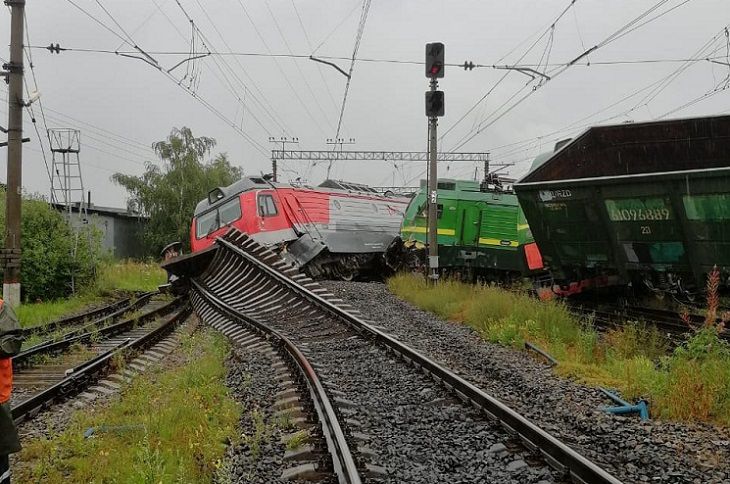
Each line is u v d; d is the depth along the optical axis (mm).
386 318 14984
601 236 14000
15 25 16984
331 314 14266
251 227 22703
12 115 17047
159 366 11156
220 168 62812
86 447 6660
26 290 21688
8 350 4715
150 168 55969
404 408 7672
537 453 5980
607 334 12000
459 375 9141
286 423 7129
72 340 13375
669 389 7684
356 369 9852
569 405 7730
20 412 7918
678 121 13289
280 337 12234
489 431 6691
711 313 9070
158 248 54031
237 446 6602
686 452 6176
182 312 19453
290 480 5613
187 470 5812
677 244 12516
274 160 42438
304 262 23172
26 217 21969
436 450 6234
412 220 25781
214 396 8680
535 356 10805
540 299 15859
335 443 6039
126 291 26234
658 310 13984
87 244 24172
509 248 24781
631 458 5961
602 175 14445
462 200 24953
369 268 29156
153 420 7301
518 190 15156
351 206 28031
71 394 9258
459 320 15055
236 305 18328
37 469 6078
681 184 11844
